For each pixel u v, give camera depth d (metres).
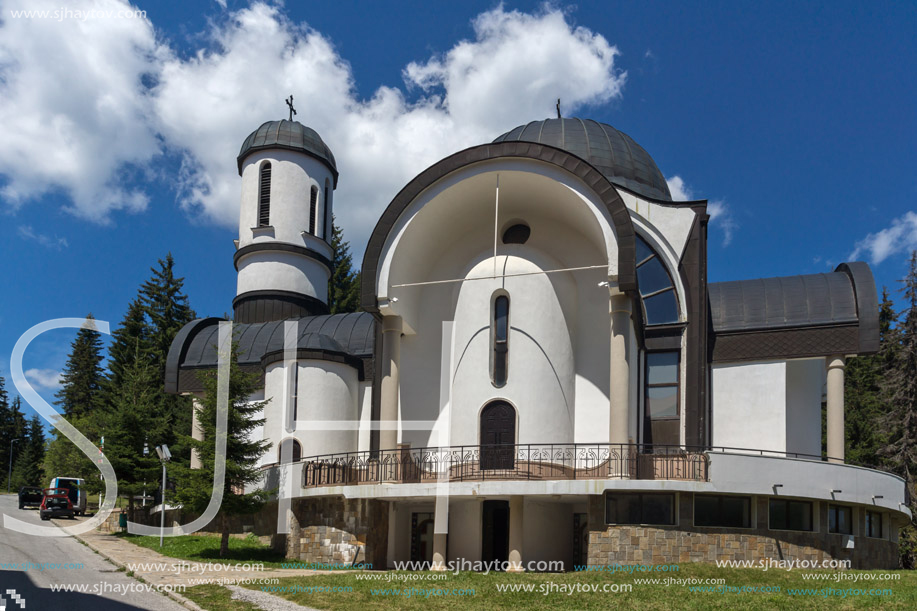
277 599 16.39
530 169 23.88
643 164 31.42
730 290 28.08
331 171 40.53
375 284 24.42
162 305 54.28
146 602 15.79
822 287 27.11
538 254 24.95
